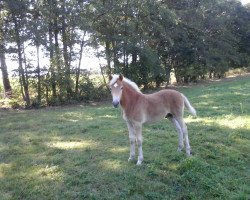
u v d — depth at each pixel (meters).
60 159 8.34
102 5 21.50
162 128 11.16
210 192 6.23
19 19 18.38
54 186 6.78
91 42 21.11
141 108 7.66
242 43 39.03
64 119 14.12
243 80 29.14
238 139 9.48
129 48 22.27
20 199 6.38
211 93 19.61
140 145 7.73
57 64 19.98
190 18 28.83
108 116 14.12
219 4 32.06
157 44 27.70
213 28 32.25
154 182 6.74
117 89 7.31
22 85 19.97
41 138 10.64
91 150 9.05
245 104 14.90
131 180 6.84
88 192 6.43
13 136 11.20
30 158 8.65
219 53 31.77
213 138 9.56
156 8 24.47
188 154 8.22
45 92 20.44
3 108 19.14
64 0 19.72
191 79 31.52
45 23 18.62
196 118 12.45
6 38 18.23
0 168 7.98
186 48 27.98
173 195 6.24
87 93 21.33
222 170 7.28
